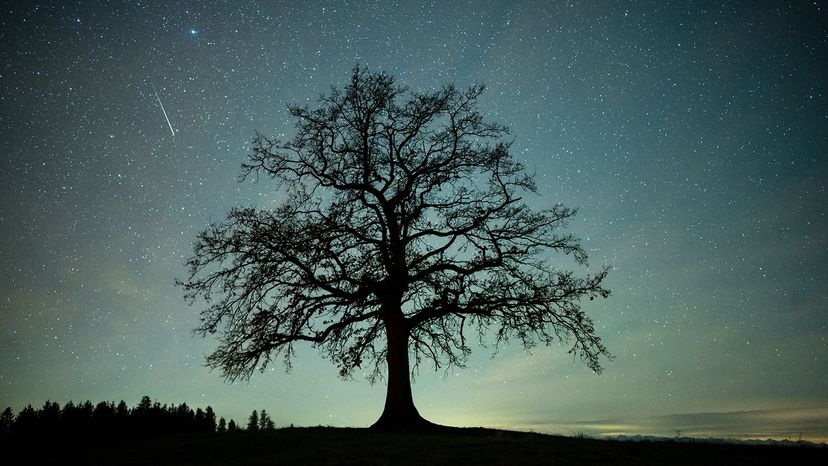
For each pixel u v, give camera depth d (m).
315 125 19.97
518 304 18.45
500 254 19.09
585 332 18.34
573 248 19.64
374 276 18.41
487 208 19.62
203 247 18.39
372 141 20.27
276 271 18.31
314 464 11.55
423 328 19.66
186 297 18.19
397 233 19.45
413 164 20.23
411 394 18.16
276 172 20.09
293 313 18.02
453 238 19.53
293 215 19.00
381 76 20.12
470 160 20.17
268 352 18.17
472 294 18.52
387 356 18.55
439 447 12.74
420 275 18.84
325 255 18.11
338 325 18.12
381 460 11.37
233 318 18.22
